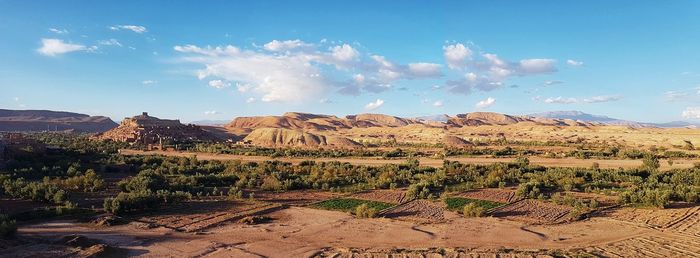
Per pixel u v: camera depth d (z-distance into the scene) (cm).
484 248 2925
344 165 7588
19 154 7856
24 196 4266
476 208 3972
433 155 10331
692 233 3272
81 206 4084
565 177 5744
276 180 5584
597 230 3416
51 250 2619
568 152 10100
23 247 2672
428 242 3103
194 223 3572
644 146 12600
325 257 2717
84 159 8312
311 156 10431
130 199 3866
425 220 3781
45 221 3450
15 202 4091
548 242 3100
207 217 3781
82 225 3372
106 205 3806
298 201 4616
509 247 2975
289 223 3647
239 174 6328
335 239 3155
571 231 3397
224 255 2733
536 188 4784
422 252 2802
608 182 5669
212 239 3102
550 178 5806
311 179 5916
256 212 4000
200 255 2719
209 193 4944
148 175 5925
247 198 4662
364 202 4519
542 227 3528
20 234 3014
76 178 5216
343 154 10625
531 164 8075
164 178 5856
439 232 3369
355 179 6034
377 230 3419
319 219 3803
